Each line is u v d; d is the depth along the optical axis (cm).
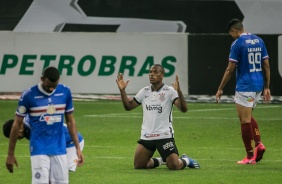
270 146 5194
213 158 4662
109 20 8038
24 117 3052
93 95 7781
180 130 5956
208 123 6319
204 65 7688
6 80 7819
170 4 7988
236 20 4353
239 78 4341
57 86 3041
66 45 7750
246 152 4675
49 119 3014
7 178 3941
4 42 7788
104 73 7750
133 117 6694
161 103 4097
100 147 5147
